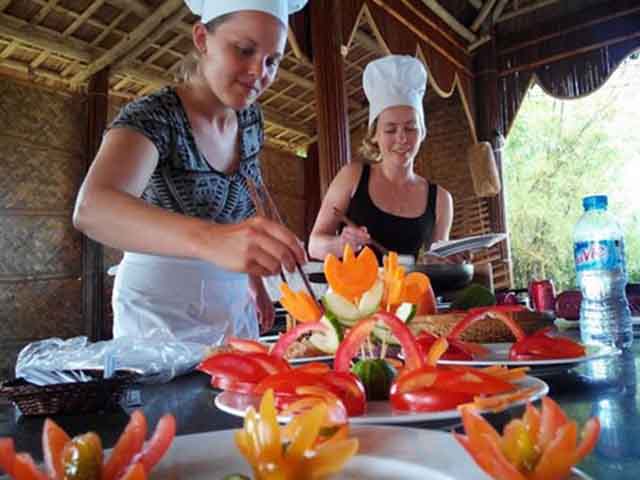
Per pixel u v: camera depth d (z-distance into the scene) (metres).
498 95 5.73
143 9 4.34
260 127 1.43
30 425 0.61
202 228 0.74
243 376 0.59
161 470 0.36
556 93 5.52
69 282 4.89
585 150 8.30
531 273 8.10
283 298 0.69
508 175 8.51
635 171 8.02
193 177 1.17
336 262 0.67
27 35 4.34
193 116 1.16
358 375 0.56
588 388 0.64
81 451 0.33
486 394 0.48
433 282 1.33
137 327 1.23
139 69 5.03
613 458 0.38
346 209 1.95
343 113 3.47
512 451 0.30
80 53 4.66
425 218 1.97
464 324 0.82
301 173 6.77
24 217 4.69
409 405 0.49
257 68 1.07
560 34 5.48
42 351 0.88
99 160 0.95
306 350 0.84
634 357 0.86
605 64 5.32
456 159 5.98
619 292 0.97
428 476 0.33
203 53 1.13
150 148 1.03
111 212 0.81
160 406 0.66
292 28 3.57
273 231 0.69
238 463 0.38
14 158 4.66
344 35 3.70
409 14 4.65
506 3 5.68
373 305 0.66
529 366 0.71
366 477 0.34
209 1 1.07
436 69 5.05
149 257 1.27
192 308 1.27
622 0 5.23
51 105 4.90
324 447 0.33
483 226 5.70
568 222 8.13
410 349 0.57
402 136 1.91
